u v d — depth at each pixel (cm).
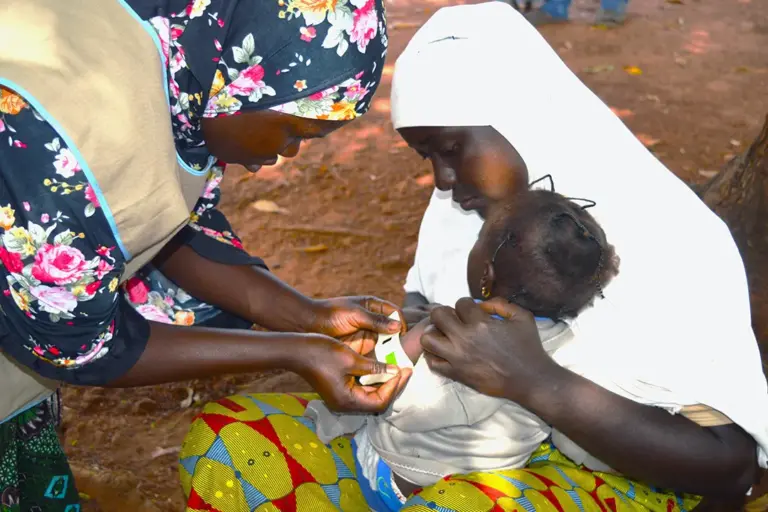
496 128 204
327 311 232
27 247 154
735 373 194
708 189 371
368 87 184
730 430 195
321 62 173
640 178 205
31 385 203
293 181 531
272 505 203
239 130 182
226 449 209
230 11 164
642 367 194
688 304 195
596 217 207
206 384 351
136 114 153
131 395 344
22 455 224
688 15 877
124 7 159
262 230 477
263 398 229
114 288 168
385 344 218
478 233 237
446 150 211
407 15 871
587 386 189
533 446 207
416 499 193
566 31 828
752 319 320
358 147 579
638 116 631
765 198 333
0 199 152
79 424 327
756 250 334
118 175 154
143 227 161
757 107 650
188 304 253
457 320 195
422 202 511
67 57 149
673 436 190
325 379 198
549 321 204
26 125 148
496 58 204
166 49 164
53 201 151
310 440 221
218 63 168
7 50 149
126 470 305
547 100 206
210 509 204
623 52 770
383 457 213
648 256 199
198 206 235
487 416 201
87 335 170
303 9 167
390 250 459
